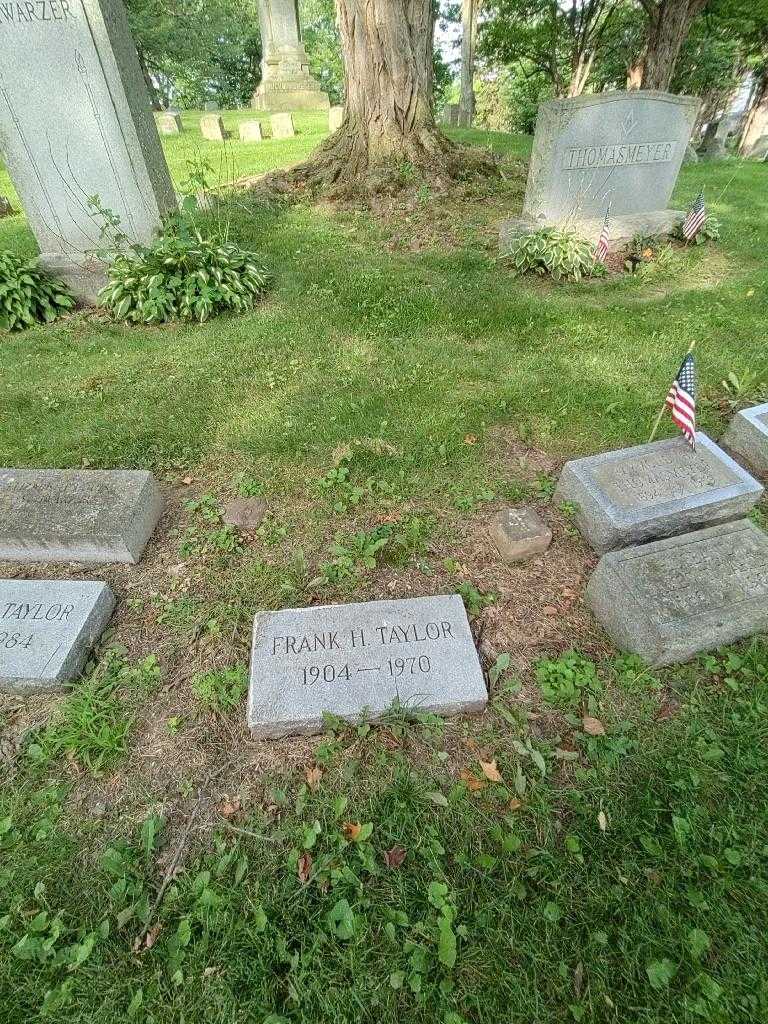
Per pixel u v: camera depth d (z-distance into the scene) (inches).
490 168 401.4
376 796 95.5
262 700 102.7
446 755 100.5
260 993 75.3
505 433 175.6
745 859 87.2
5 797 96.2
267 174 420.8
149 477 143.2
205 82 1430.9
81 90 226.1
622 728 103.9
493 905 82.9
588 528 138.9
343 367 207.8
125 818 93.7
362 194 367.2
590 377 199.8
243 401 192.1
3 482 140.9
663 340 222.1
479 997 75.0
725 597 111.1
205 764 100.2
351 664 108.2
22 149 236.4
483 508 149.0
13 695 110.2
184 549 139.3
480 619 123.0
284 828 91.5
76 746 101.5
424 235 323.9
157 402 193.5
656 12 600.7
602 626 121.9
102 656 116.9
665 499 134.0
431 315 241.8
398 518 145.6
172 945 79.3
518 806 94.0
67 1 207.6
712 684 111.8
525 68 1113.4
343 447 163.9
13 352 227.1
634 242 301.0
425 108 377.7
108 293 248.4
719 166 560.7
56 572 135.2
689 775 97.2
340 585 129.4
